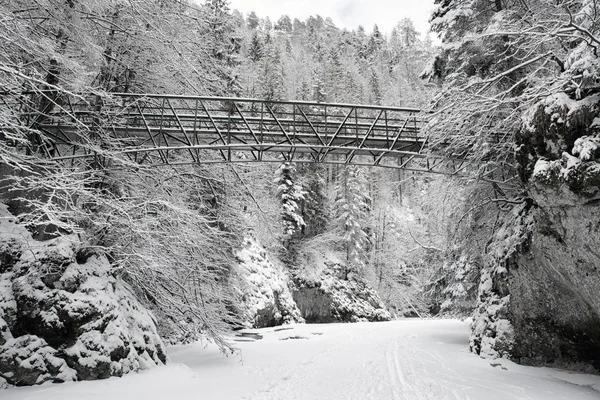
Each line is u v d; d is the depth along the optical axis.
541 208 8.88
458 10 14.02
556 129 8.21
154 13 11.73
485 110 10.88
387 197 48.44
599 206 7.39
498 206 14.65
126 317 9.88
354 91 56.03
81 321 8.62
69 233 10.02
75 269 9.15
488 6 15.34
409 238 38.56
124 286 10.98
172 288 12.87
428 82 16.00
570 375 9.23
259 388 8.83
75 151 11.95
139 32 11.77
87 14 10.69
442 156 13.67
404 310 42.75
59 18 9.55
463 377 9.32
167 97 12.24
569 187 7.68
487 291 12.80
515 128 11.03
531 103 10.58
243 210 16.36
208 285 13.76
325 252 40.09
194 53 13.46
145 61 12.80
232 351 12.24
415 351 14.27
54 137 11.20
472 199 15.49
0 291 8.41
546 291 9.96
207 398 7.79
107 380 8.29
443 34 15.51
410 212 49.16
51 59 8.96
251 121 14.30
